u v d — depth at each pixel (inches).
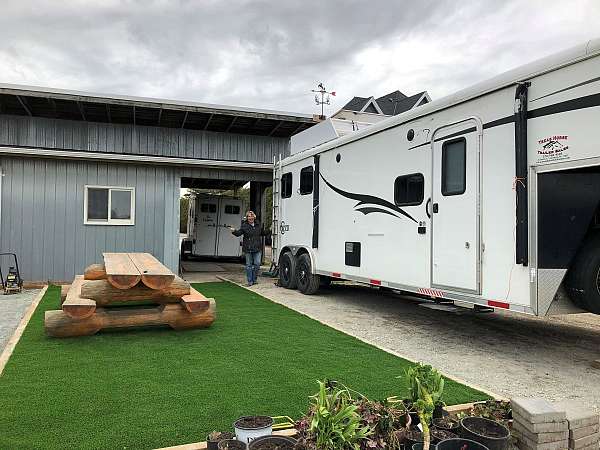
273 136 642.2
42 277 406.9
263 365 181.9
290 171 406.0
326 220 342.6
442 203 225.1
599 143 160.1
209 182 701.9
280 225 425.1
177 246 444.1
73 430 123.1
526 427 117.7
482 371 187.8
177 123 602.2
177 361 185.5
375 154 281.7
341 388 156.1
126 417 131.5
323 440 101.2
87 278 277.4
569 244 176.9
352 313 304.3
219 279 464.8
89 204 421.1
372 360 190.7
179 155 606.5
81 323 220.8
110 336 224.7
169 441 118.0
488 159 199.8
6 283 362.9
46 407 137.6
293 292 384.5
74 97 506.0
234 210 688.4
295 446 105.1
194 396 148.3
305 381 164.1
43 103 527.5
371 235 285.1
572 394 163.5
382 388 158.2
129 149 591.2
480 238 202.8
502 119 193.6
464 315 304.8
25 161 404.5
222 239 681.6
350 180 309.4
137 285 231.1
